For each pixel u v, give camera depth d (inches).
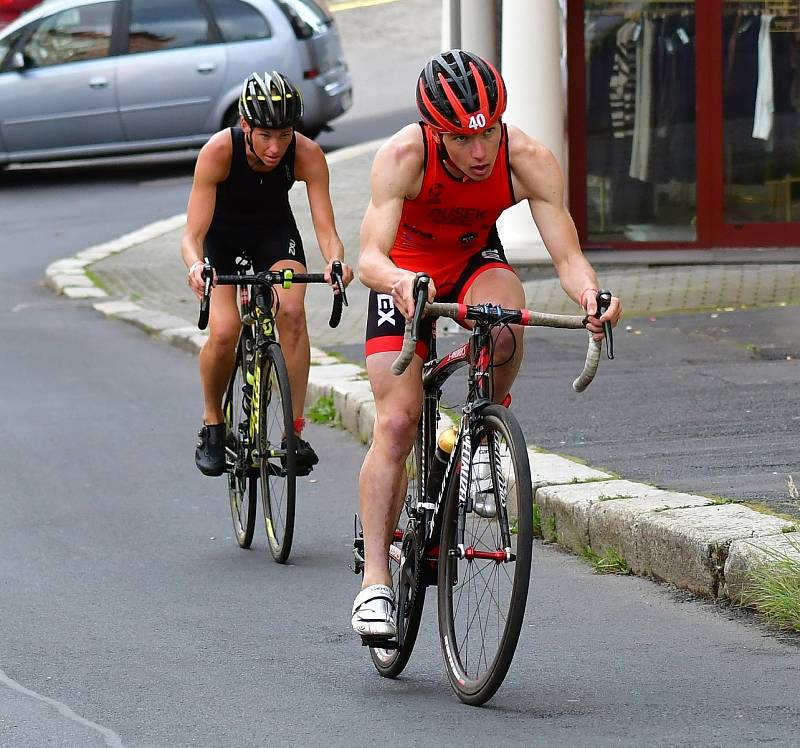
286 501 928.3
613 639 739.4
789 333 1461.6
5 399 1494.8
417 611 684.1
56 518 1072.2
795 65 1932.8
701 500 882.8
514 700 655.8
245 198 987.3
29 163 3006.9
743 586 766.5
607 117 1975.9
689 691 653.3
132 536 1021.2
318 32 2888.8
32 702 688.4
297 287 992.2
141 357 1697.8
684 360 1375.5
